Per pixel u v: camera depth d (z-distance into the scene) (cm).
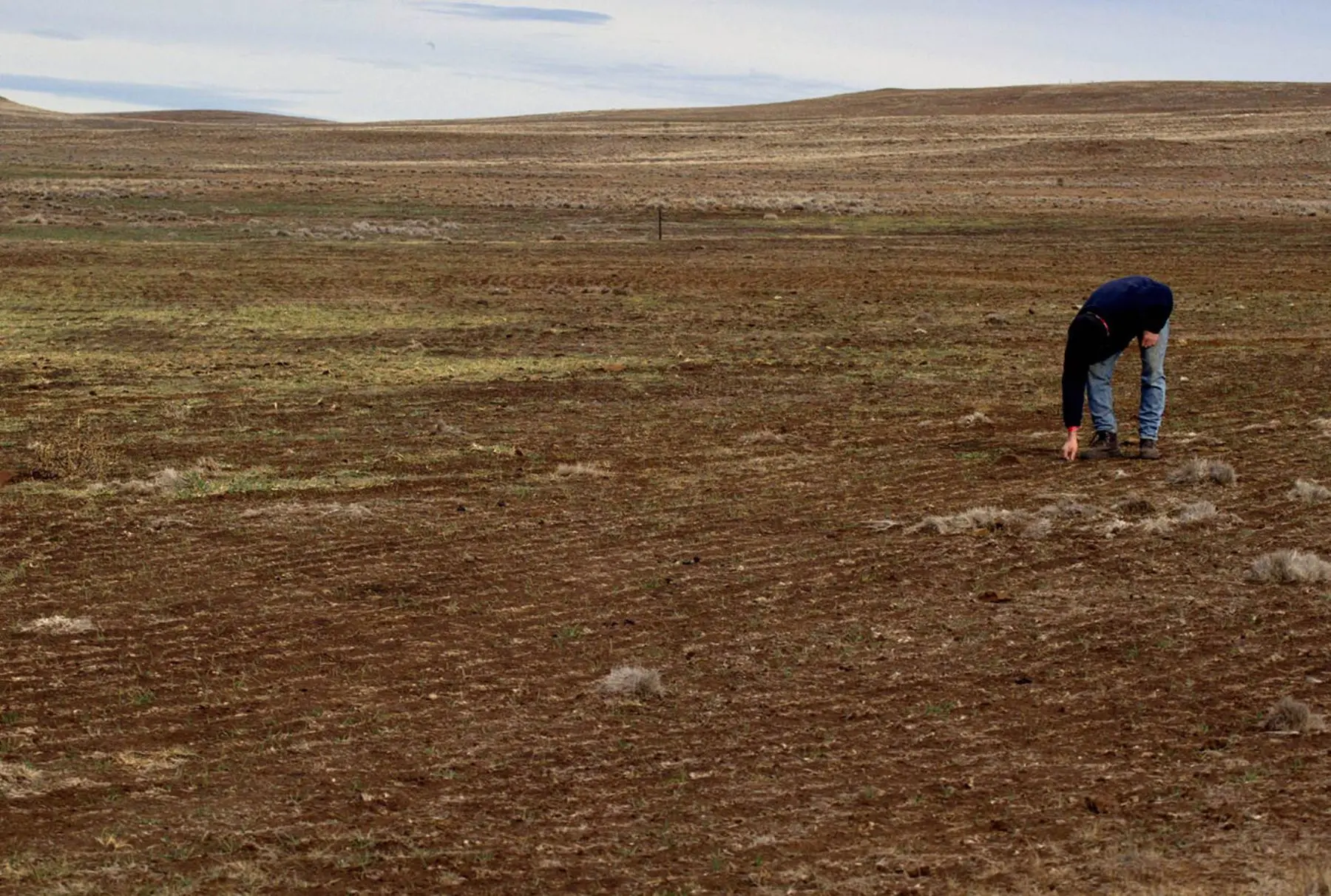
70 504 1155
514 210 5006
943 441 1387
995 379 1805
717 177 6981
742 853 564
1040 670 766
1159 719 693
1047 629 831
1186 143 8319
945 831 578
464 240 4106
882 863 550
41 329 2311
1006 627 836
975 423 1477
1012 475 1225
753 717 709
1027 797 608
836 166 7688
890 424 1485
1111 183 6644
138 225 4350
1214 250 3828
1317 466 1223
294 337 2245
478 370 1902
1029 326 2377
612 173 7194
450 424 1509
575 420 1529
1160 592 891
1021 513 1074
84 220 4406
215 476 1253
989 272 3272
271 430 1475
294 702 738
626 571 959
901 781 629
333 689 755
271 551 1016
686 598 901
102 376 1856
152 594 919
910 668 774
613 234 4322
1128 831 569
